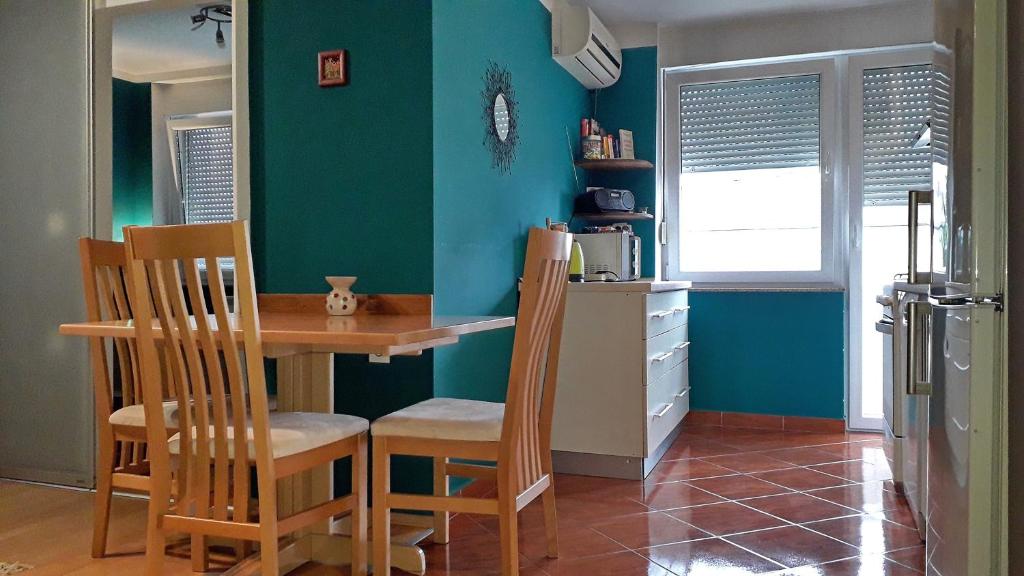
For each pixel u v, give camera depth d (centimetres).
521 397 221
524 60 390
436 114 300
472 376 336
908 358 191
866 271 477
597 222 500
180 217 331
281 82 315
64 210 353
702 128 508
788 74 486
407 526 294
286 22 314
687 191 510
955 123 167
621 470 365
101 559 261
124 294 282
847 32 469
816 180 486
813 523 296
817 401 477
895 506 317
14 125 362
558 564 256
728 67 498
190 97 331
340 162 309
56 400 356
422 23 297
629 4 454
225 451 205
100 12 346
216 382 203
